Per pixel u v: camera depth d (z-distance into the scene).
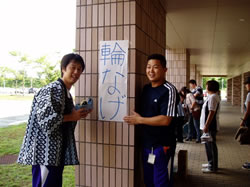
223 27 6.11
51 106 1.93
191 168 4.42
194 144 6.39
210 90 4.00
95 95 2.70
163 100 2.25
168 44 8.53
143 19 2.89
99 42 2.67
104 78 2.64
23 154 2.00
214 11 4.85
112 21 2.62
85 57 2.74
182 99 6.49
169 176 2.32
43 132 1.98
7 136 7.14
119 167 2.61
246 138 3.97
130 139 2.55
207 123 3.95
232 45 8.68
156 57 2.33
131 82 2.55
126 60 2.56
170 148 2.34
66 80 2.19
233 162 4.79
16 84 19.17
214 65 16.67
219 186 3.58
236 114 14.40
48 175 2.00
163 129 2.32
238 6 4.53
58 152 2.00
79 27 2.77
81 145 2.77
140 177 2.78
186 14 5.02
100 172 2.70
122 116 2.58
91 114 2.71
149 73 2.33
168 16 5.17
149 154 2.36
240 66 16.69
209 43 8.30
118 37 2.60
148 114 2.36
